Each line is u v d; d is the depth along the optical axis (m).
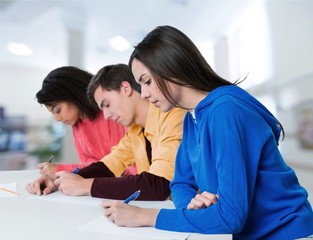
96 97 1.04
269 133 0.64
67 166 1.19
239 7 3.00
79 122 1.39
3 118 4.69
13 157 4.48
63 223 0.62
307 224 0.67
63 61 4.91
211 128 0.63
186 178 0.81
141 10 3.16
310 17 2.09
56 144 4.46
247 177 0.60
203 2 2.95
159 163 0.85
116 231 0.57
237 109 0.61
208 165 0.66
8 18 3.35
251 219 0.67
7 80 5.32
